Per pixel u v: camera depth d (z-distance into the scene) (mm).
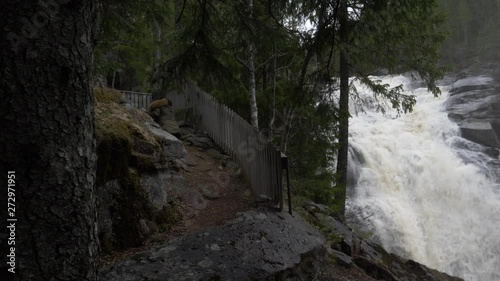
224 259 4500
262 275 4344
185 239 4855
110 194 4844
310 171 10320
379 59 11203
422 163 18844
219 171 7957
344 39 5344
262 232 5195
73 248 2109
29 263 1946
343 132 11938
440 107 24812
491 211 16875
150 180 5668
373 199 16594
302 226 5941
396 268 8031
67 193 2088
